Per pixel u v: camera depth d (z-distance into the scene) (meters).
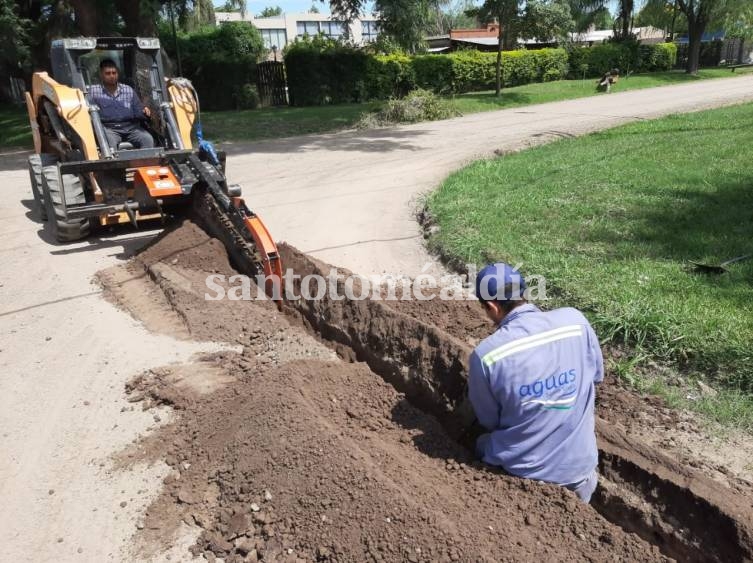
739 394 4.02
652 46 35.84
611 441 3.60
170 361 5.04
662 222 7.05
